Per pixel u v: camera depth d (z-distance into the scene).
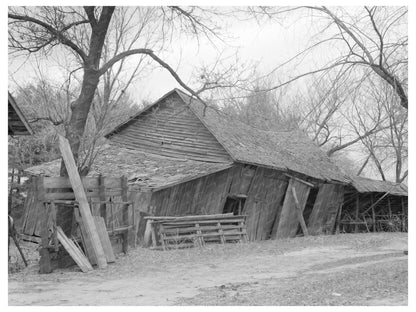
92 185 18.05
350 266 16.31
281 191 31.48
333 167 37.41
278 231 30.44
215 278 14.81
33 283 13.93
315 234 34.41
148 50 21.86
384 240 26.81
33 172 28.20
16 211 27.98
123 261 17.92
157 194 24.56
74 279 14.57
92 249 16.66
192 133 30.33
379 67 12.88
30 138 31.81
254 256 20.47
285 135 38.47
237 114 40.03
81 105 21.33
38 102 28.31
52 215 16.09
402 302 9.80
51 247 15.86
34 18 20.31
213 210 27.19
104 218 18.64
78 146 21.36
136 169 27.86
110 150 31.94
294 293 11.34
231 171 28.20
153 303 11.03
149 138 31.94
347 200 40.03
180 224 24.23
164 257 19.39
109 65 21.52
